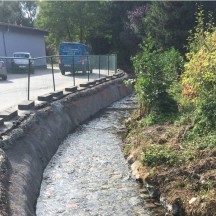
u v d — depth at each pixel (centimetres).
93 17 3875
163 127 999
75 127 1356
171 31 2578
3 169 693
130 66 3497
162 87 1127
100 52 3797
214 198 589
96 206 705
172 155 777
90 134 1266
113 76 2331
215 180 644
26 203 654
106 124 1429
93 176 859
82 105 1540
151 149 844
